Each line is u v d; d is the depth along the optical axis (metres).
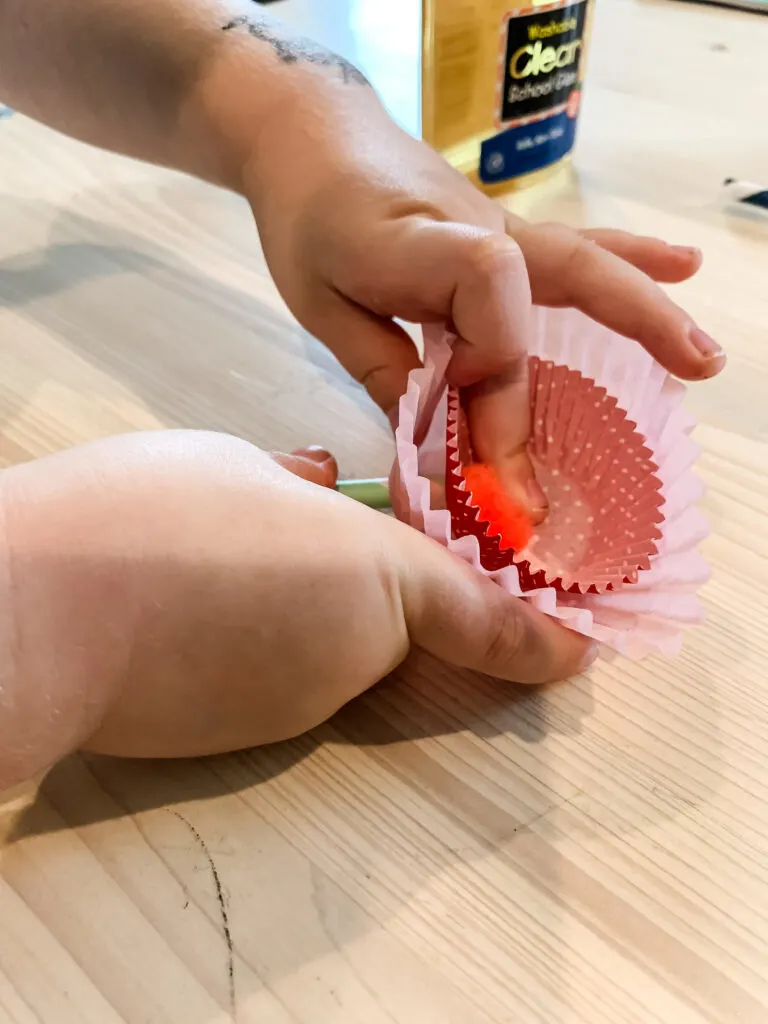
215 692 0.28
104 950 0.26
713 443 0.44
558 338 0.42
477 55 0.56
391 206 0.36
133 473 0.26
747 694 0.33
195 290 0.56
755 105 0.73
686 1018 0.25
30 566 0.24
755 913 0.27
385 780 0.31
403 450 0.32
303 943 0.26
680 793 0.30
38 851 0.29
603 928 0.27
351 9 0.89
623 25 0.87
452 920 0.27
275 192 0.40
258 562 0.26
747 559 0.38
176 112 0.45
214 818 0.30
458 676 0.34
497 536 0.34
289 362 0.50
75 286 0.56
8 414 0.46
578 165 0.66
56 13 0.48
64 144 0.71
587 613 0.30
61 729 0.26
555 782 0.31
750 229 0.58
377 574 0.28
